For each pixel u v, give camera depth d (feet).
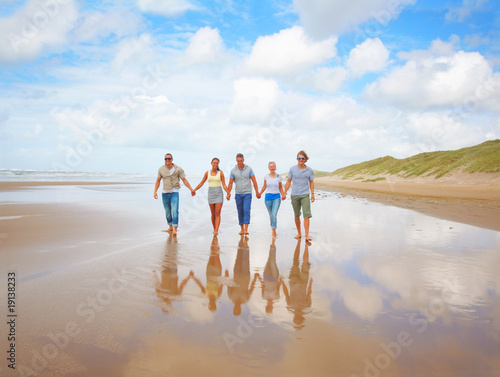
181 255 18.45
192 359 8.14
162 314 10.69
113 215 34.04
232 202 53.47
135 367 7.79
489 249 20.54
